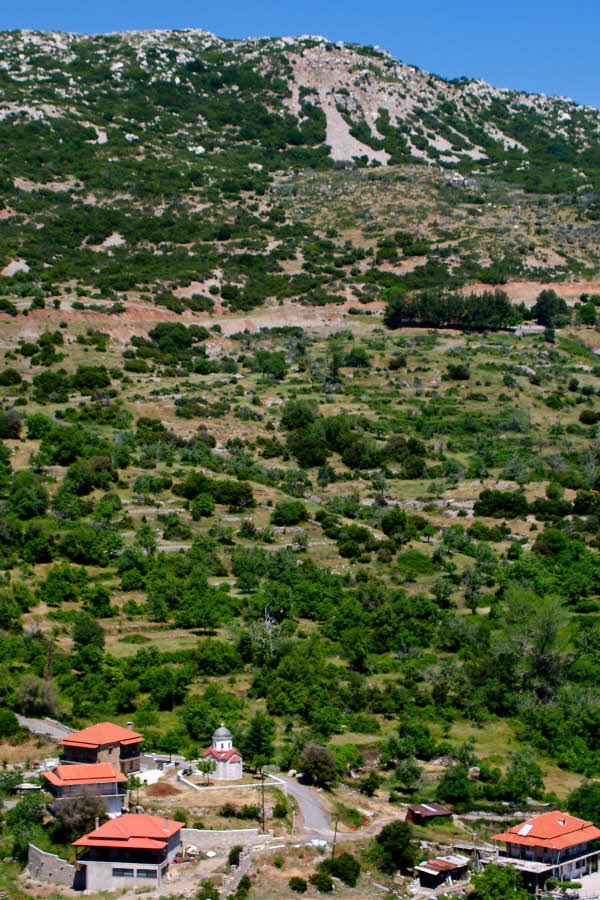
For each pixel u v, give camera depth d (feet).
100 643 423.23
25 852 269.03
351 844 286.87
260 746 337.72
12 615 428.56
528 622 451.12
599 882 283.38
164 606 466.70
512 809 324.80
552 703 410.93
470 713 406.62
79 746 304.50
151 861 260.62
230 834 280.10
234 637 441.27
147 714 366.02
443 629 473.26
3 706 358.64
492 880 265.75
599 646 466.29
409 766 342.44
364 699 401.29
